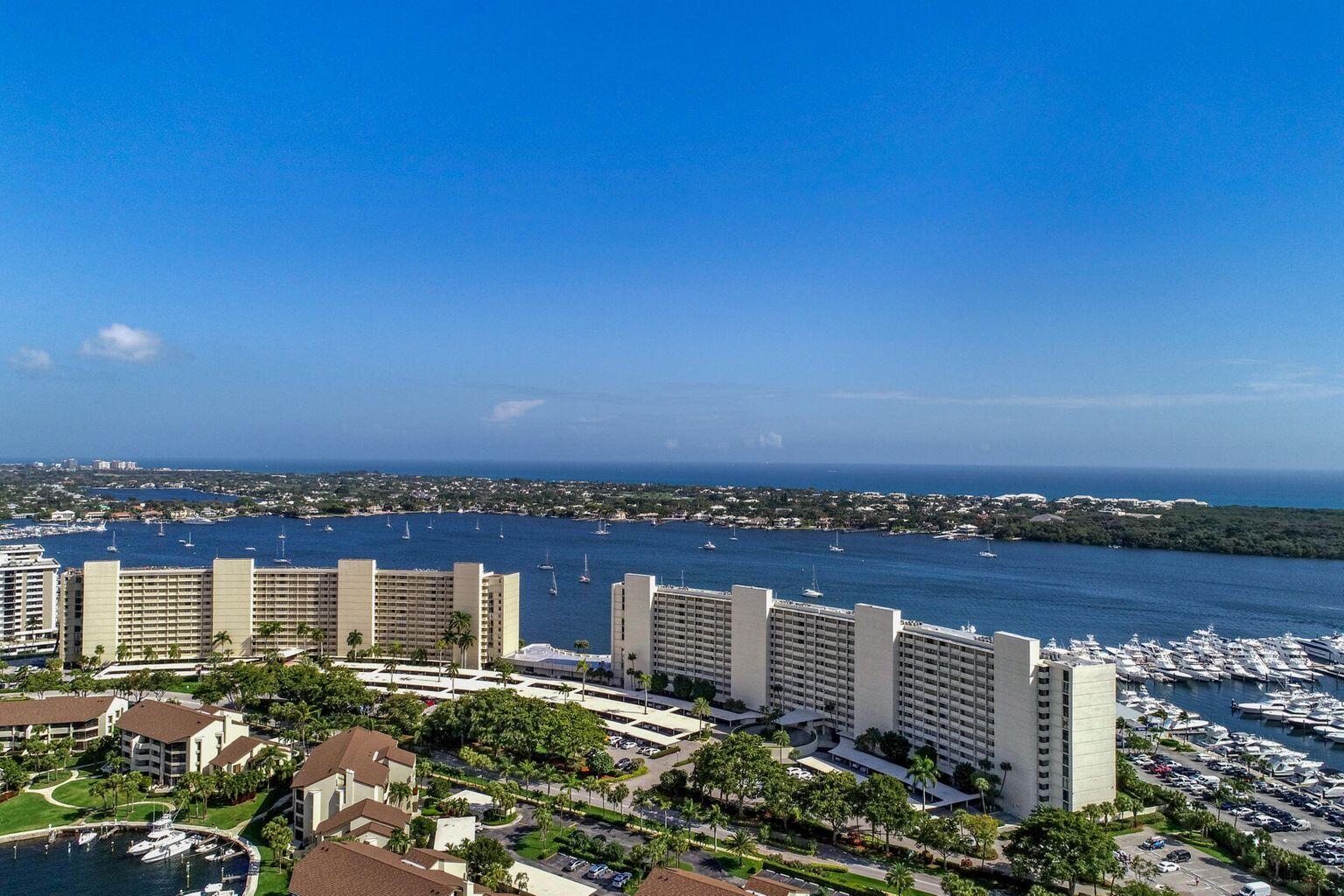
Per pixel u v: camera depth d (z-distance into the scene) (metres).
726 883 155.75
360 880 143.38
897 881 161.75
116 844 183.75
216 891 162.12
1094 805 195.75
